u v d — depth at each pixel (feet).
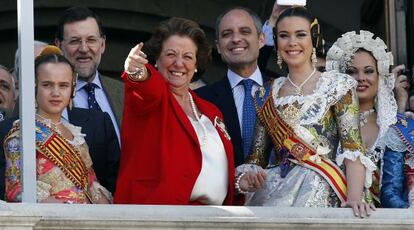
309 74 62.59
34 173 57.21
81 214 56.13
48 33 88.89
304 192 60.90
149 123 59.98
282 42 62.59
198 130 61.21
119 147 65.31
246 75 69.41
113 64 88.94
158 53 61.87
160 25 62.34
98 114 65.41
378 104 66.33
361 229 58.54
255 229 57.47
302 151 61.46
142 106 59.41
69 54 68.69
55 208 56.08
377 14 83.15
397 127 65.82
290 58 62.49
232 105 68.44
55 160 60.18
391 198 64.34
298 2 72.59
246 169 62.03
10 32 88.43
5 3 88.22
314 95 61.87
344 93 61.77
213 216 57.36
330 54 67.05
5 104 72.28
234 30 69.51
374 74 66.44
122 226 56.29
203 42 62.54
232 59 69.36
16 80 72.13
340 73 62.75
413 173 65.00
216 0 89.61
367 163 60.85
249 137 67.56
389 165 65.16
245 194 62.18
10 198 59.52
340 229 58.34
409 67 79.51
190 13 89.71
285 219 57.72
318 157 61.36
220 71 87.20
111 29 89.15
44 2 88.17
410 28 79.61
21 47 58.08
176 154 59.72
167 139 59.88
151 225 56.49
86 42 68.69
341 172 61.31
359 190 60.44
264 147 63.21
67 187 60.08
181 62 61.57
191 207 57.36
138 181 59.57
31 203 56.03
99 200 61.52
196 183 60.13
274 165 62.49
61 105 61.41
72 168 60.49
